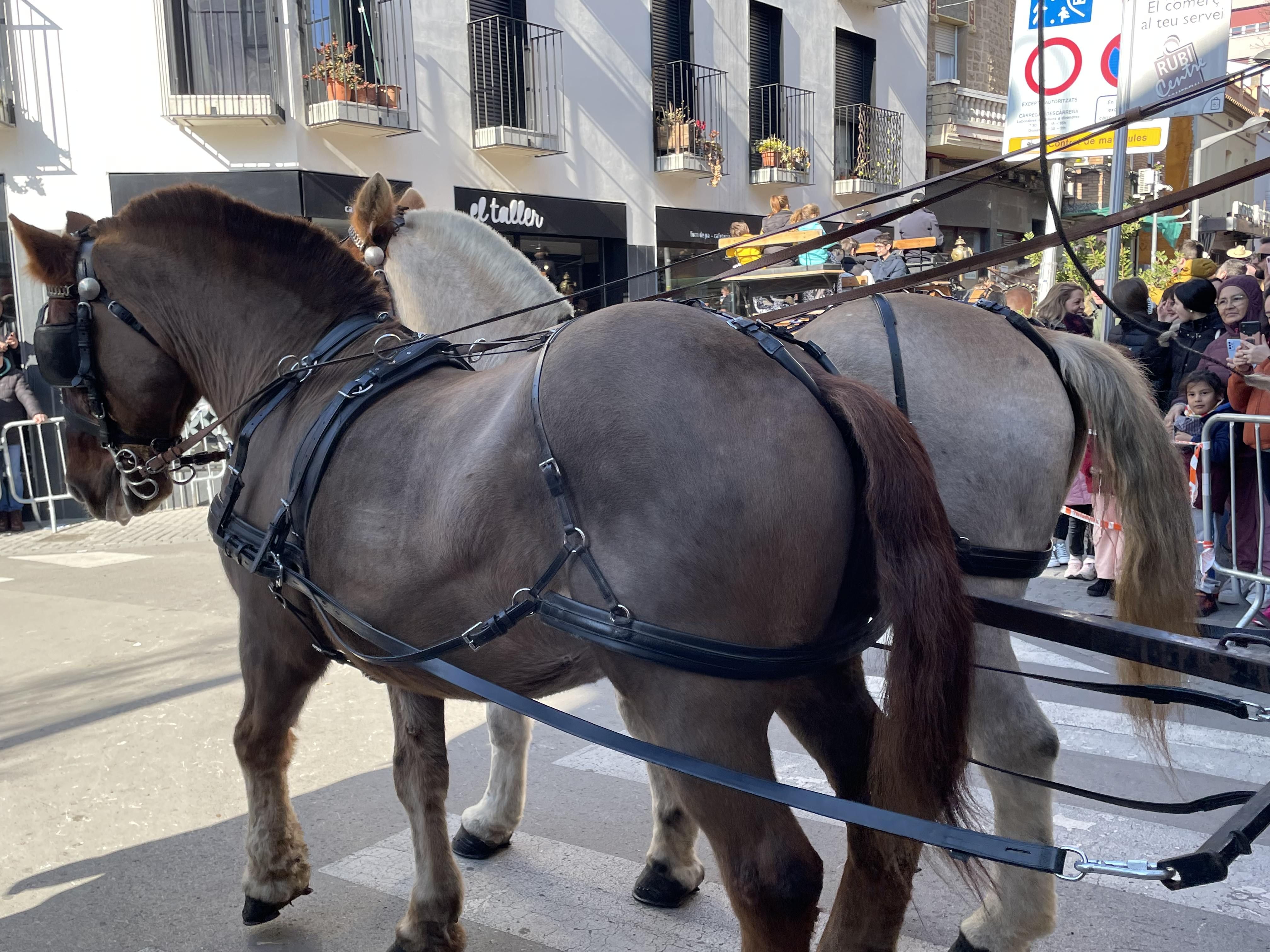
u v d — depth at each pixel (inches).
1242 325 232.8
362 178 474.9
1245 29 880.9
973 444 102.1
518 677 83.7
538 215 543.5
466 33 511.5
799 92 685.9
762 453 73.5
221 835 145.6
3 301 418.6
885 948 86.1
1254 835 67.5
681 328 79.0
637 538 73.1
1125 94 225.5
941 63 831.1
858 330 108.0
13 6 424.2
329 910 124.6
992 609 88.1
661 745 74.5
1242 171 100.4
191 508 454.9
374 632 86.4
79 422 124.5
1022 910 101.7
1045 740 99.8
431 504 83.0
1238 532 217.3
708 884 130.9
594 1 564.1
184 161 441.7
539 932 119.1
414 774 110.3
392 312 115.6
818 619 76.9
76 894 129.9
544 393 78.2
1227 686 194.2
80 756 177.0
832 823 146.4
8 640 252.8
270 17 439.5
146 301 116.3
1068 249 95.5
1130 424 104.8
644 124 594.9
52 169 430.9
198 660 229.6
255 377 112.7
